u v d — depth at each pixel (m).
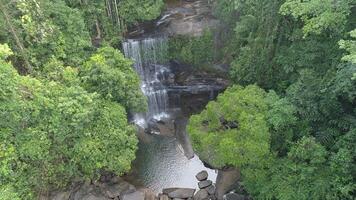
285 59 21.06
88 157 19.69
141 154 25.80
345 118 17.12
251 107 19.41
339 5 15.98
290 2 17.75
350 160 15.62
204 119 21.39
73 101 18.53
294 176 17.58
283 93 21.75
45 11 22.30
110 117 20.66
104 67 21.20
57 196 20.83
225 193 22.12
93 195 21.67
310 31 17.45
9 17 19.69
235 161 18.31
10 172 17.17
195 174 24.12
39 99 17.91
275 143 19.27
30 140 17.88
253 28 23.95
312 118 17.81
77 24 24.16
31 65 21.50
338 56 17.73
